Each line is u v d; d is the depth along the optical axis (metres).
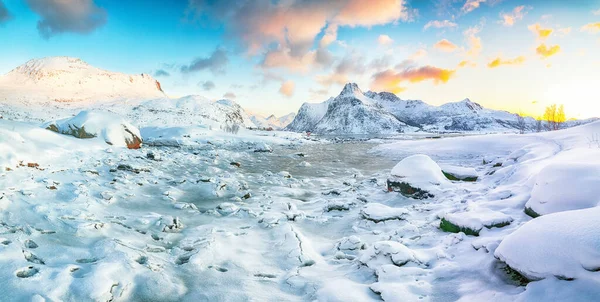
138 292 4.22
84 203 7.55
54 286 3.85
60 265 4.45
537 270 3.72
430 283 4.47
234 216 8.25
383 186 12.48
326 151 30.41
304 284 4.73
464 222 6.18
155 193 9.97
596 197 5.57
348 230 7.42
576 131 21.23
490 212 6.50
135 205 8.49
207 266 5.17
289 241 6.36
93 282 4.03
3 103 126.88
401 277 4.66
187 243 6.02
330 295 4.32
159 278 4.50
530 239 4.03
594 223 3.71
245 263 5.42
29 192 7.43
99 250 5.06
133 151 17.52
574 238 3.64
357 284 4.66
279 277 5.04
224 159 20.94
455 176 12.29
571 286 3.37
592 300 3.15
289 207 9.27
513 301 3.61
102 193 8.52
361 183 13.52
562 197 5.91
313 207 9.52
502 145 24.73
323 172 17.16
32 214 6.24
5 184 7.72
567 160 9.70
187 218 7.91
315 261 5.66
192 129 37.22
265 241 6.54
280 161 21.75
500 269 4.34
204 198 10.14
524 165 10.90
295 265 5.50
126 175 11.59
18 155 9.62
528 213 6.49
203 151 24.69
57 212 6.50
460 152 24.81
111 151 15.76
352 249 6.05
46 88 185.38
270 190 11.79
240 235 6.73
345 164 20.75
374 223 7.64
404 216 7.84
